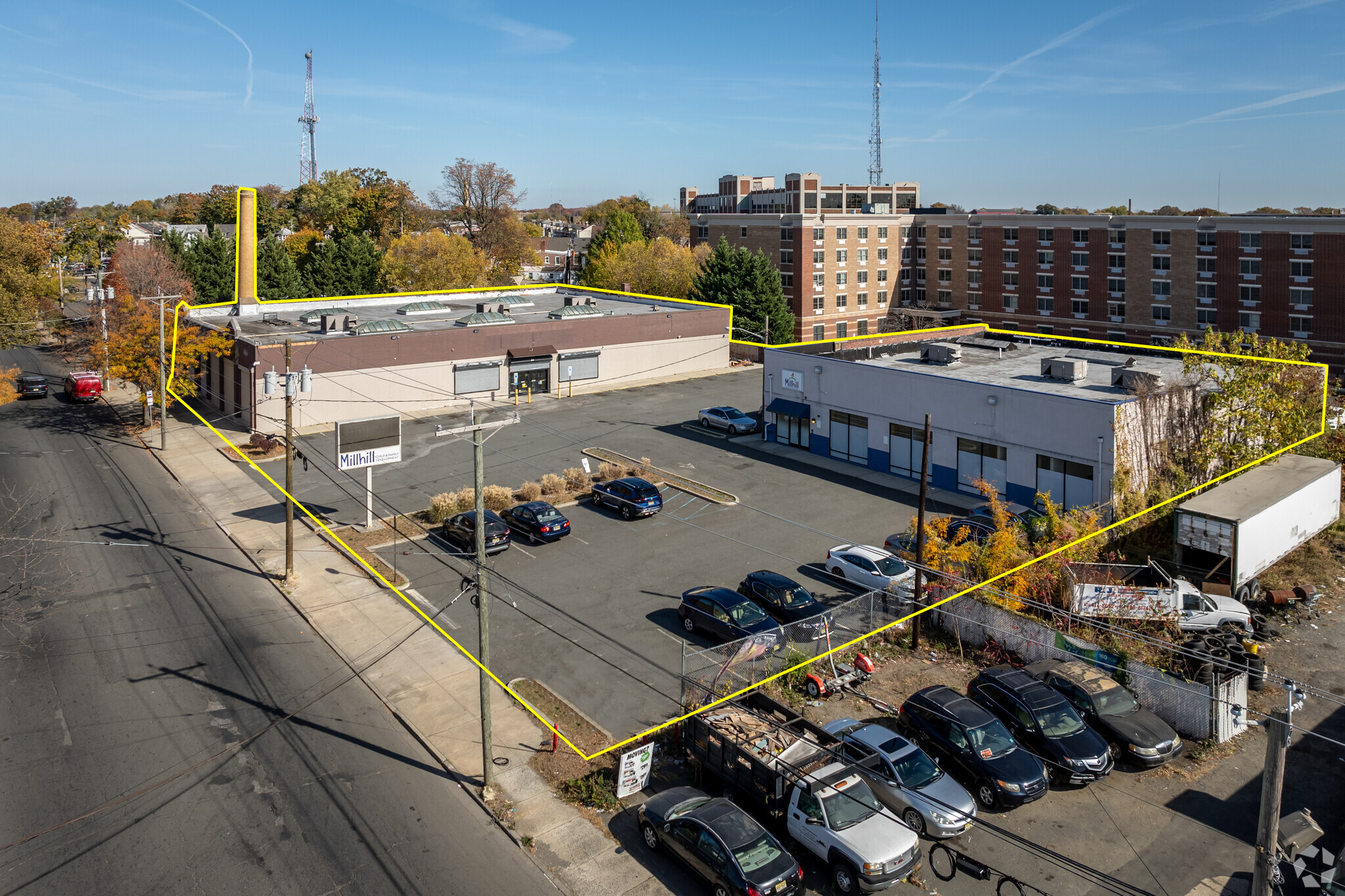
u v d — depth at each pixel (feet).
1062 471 120.98
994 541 93.09
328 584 104.27
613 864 58.34
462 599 99.60
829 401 154.30
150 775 67.62
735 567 107.14
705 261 300.61
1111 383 129.29
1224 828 59.98
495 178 383.65
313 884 56.24
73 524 125.49
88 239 405.80
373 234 403.54
